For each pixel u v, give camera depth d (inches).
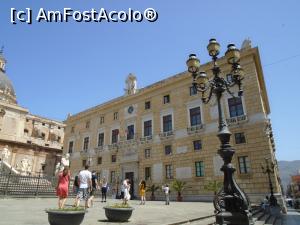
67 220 247.0
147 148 1196.5
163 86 1219.9
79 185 462.3
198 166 1005.2
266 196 796.6
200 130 1027.3
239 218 287.6
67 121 1750.7
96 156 1438.2
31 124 2272.4
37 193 762.2
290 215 844.0
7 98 2272.4
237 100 961.5
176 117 1130.7
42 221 301.7
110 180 1309.1
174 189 1016.9
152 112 1234.6
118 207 333.7
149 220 345.7
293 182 3597.4
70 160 1601.9
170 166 1093.8
